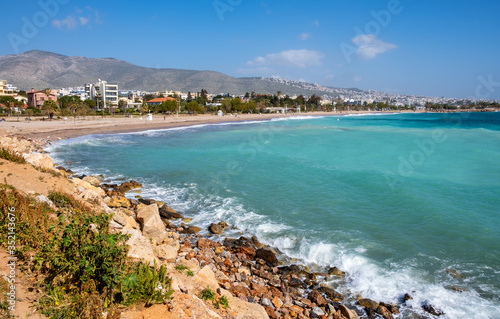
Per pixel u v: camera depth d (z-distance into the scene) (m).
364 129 75.31
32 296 5.68
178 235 14.44
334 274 12.20
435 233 15.64
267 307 9.37
